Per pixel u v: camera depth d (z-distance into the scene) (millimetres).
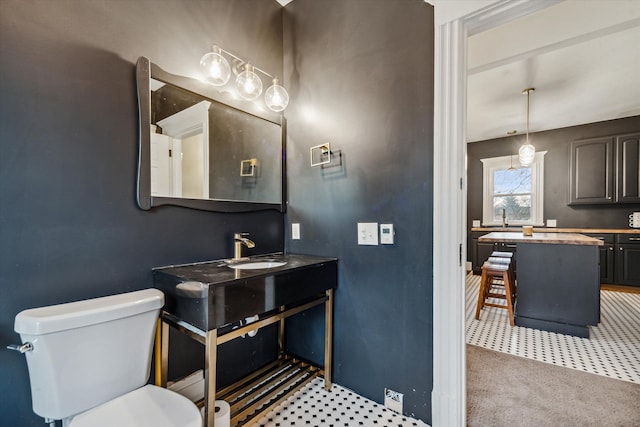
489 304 2973
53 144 1062
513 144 4891
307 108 1845
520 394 1690
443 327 1314
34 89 1022
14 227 988
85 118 1136
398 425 1386
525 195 4836
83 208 1131
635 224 4027
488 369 1975
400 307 1462
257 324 1263
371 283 1562
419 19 1399
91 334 989
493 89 3137
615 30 2014
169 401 1022
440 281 1319
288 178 1944
